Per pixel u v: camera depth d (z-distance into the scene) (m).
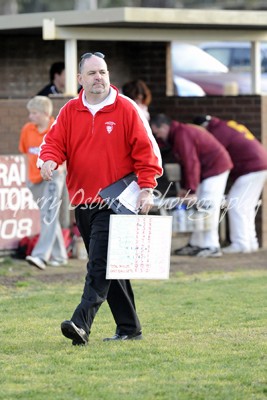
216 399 18.88
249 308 29.45
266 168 44.69
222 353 22.91
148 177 23.36
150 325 26.58
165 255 23.38
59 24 43.34
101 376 20.72
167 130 42.72
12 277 36.91
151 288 34.16
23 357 22.56
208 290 33.59
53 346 23.77
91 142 23.53
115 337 24.50
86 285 23.53
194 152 42.50
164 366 21.56
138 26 44.81
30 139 39.03
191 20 43.88
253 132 47.41
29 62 49.56
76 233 42.22
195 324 26.75
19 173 40.94
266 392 19.42
